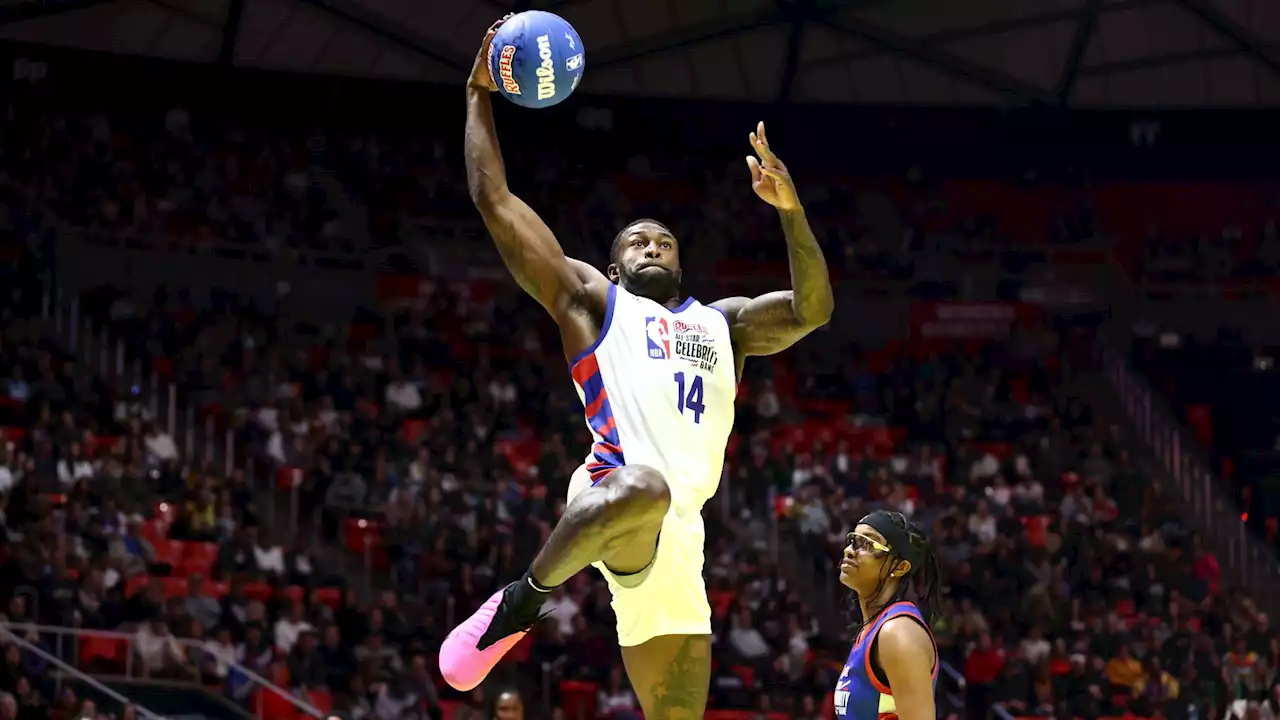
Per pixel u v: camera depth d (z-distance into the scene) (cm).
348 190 2367
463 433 2019
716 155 2559
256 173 2317
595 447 381
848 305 2459
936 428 2220
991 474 2072
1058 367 2388
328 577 1661
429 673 1584
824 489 1936
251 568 1627
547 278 388
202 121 2322
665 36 2230
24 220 2078
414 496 1805
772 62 2353
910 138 2548
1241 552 2103
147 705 1398
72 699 1344
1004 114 2505
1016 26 2225
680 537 371
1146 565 1892
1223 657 1730
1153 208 2575
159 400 1927
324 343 2161
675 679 374
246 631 1509
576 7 2159
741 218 2533
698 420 381
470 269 2370
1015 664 1644
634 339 380
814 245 392
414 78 2358
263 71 2316
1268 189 2539
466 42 2248
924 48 2289
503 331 2298
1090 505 2006
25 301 1995
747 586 1694
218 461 1866
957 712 1576
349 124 2411
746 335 406
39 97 2209
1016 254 2512
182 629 1468
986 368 2358
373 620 1585
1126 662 1702
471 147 396
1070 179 2577
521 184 2473
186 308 2147
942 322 2462
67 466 1648
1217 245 2519
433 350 2214
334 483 1814
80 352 1966
